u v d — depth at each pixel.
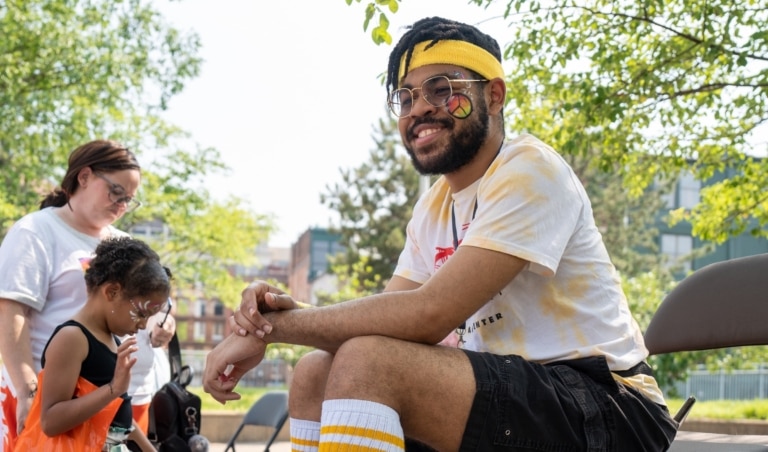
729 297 3.20
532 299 2.48
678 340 3.28
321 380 2.49
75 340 3.30
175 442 4.22
